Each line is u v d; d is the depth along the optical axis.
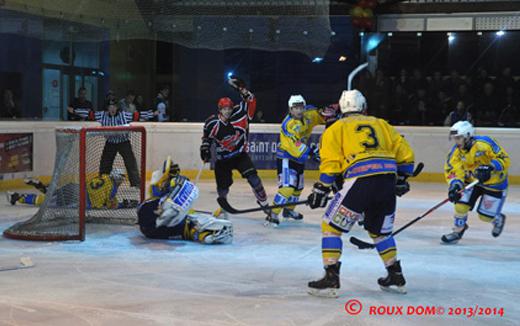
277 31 12.32
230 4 12.46
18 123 13.10
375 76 18.09
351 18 18.08
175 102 18.89
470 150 7.73
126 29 12.89
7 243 7.74
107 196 9.49
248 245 7.85
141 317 4.88
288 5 12.16
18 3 12.23
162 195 8.01
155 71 18.64
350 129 5.38
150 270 6.45
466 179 8.03
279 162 9.35
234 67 19.19
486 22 17.45
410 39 17.91
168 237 8.04
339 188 6.27
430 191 14.12
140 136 9.61
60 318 4.85
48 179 13.91
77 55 16.80
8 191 11.84
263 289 5.73
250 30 12.53
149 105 18.53
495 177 7.85
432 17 17.75
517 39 17.20
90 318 4.85
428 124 17.59
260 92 19.27
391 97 17.88
